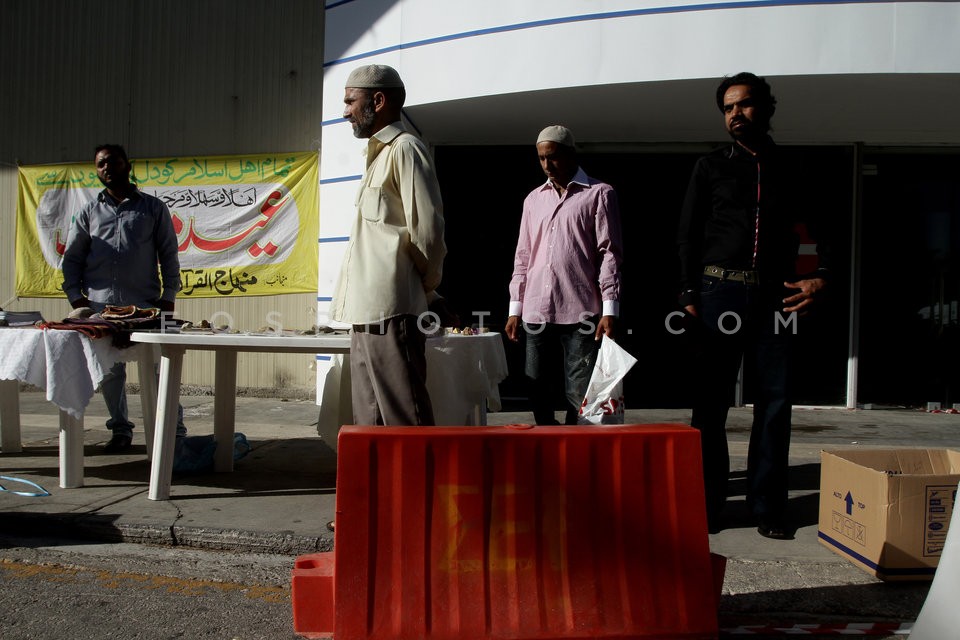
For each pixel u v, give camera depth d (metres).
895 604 2.51
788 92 5.34
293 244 7.14
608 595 2.12
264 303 7.22
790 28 4.95
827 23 4.92
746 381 6.78
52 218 7.63
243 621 2.39
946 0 4.85
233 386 4.16
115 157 4.46
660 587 2.14
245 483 3.90
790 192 3.11
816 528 3.28
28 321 3.99
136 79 7.41
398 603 2.07
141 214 4.53
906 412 6.64
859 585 2.67
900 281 6.82
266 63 7.16
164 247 4.65
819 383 6.82
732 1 5.00
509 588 2.10
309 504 3.50
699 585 2.14
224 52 7.23
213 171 7.27
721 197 3.11
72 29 7.52
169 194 7.35
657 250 6.91
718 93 3.16
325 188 6.45
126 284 4.49
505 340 6.88
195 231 7.32
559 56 5.28
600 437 2.16
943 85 5.12
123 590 2.63
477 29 5.51
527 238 3.88
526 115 6.04
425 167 2.70
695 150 6.84
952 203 6.81
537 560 2.12
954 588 1.90
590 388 2.95
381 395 2.67
